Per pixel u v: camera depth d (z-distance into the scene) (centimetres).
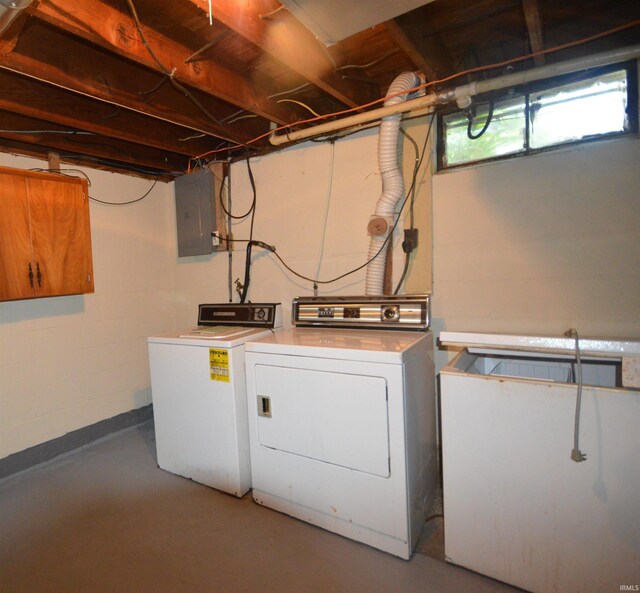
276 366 177
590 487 123
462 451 143
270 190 268
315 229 251
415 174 212
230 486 200
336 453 163
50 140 226
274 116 212
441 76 178
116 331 294
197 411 207
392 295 206
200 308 265
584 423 122
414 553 157
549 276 183
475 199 198
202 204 292
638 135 164
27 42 145
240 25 132
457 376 142
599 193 171
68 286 238
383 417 151
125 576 150
